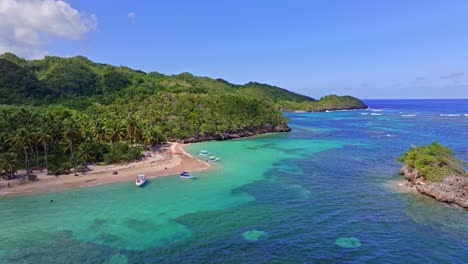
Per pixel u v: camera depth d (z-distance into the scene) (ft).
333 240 132.87
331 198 184.85
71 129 264.72
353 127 589.32
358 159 296.92
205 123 456.86
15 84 546.26
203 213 163.94
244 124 487.61
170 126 435.53
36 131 249.34
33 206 175.22
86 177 232.73
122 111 465.06
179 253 123.75
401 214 158.61
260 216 159.22
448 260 116.67
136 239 135.54
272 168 263.49
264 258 119.34
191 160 299.58
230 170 256.93
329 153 329.72
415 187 200.23
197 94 587.68
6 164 216.95
